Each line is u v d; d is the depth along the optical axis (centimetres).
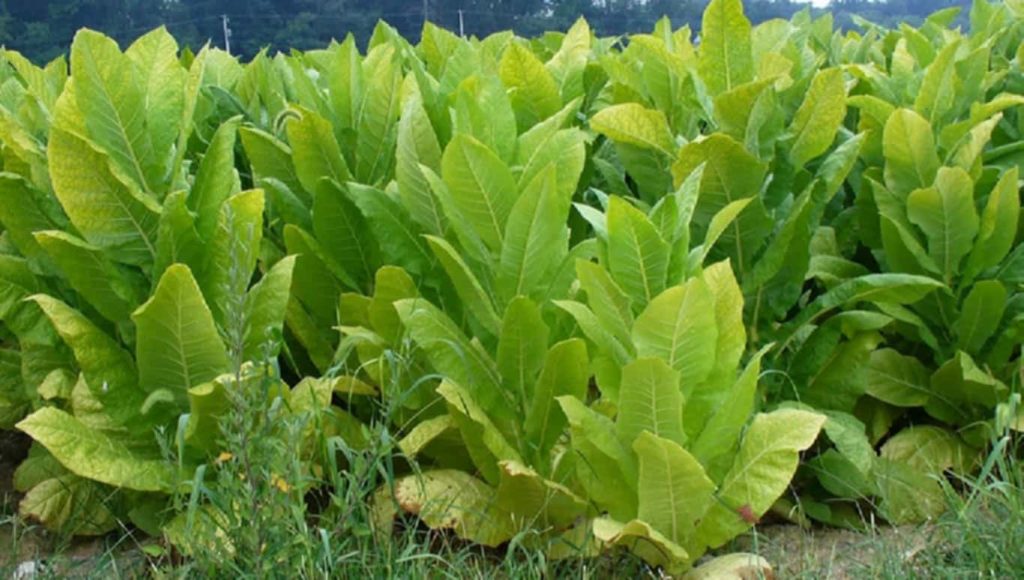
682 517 283
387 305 323
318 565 270
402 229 332
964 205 372
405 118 327
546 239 296
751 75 369
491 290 320
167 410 318
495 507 307
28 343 356
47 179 334
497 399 308
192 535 283
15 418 380
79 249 313
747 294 360
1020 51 462
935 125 413
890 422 399
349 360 349
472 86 353
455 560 301
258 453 267
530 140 338
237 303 267
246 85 446
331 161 356
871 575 298
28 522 354
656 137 366
